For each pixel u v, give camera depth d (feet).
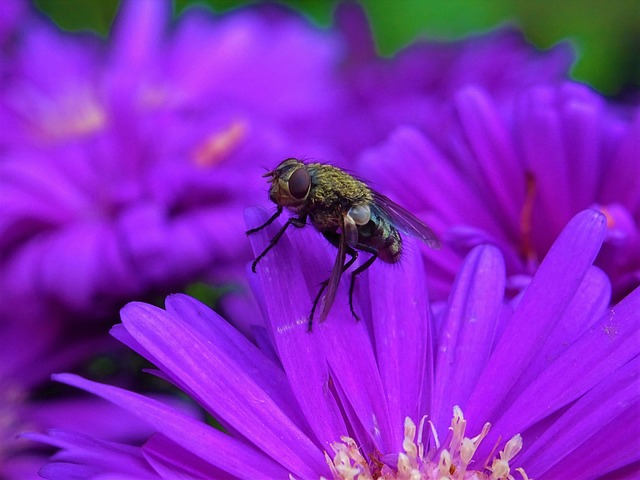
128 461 0.22
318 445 0.24
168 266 0.33
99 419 0.34
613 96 0.42
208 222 0.34
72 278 0.33
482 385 0.25
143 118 0.37
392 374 0.25
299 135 0.40
